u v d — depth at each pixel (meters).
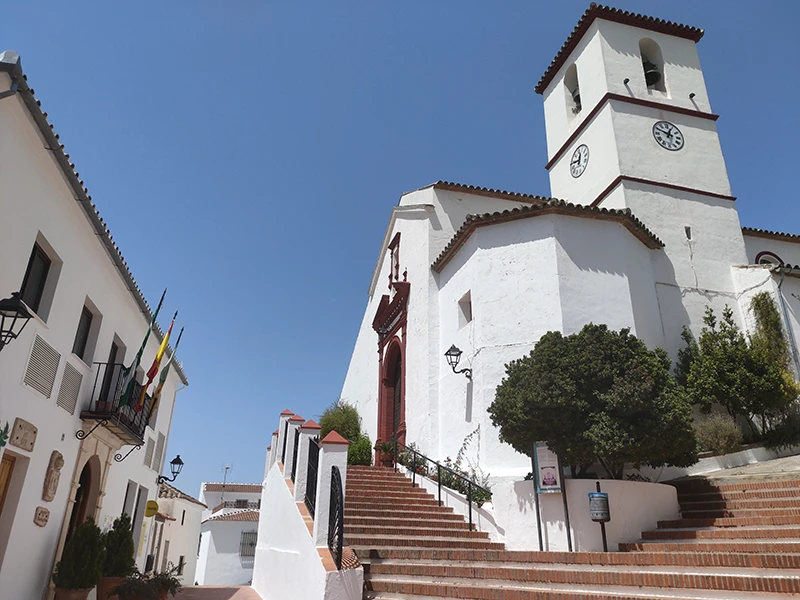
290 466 11.77
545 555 8.11
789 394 14.41
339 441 8.09
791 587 5.80
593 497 9.05
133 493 15.68
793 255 21.34
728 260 17.73
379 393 21.34
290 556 9.35
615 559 7.62
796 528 7.90
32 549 9.17
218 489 40.62
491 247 15.19
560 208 14.56
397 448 16.64
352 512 11.01
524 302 14.20
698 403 14.94
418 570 7.73
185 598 11.72
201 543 35.06
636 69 19.92
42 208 8.70
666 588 6.41
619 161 18.22
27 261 8.43
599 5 20.33
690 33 21.08
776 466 12.06
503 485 10.81
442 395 16.33
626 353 10.52
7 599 8.43
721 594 6.09
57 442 9.84
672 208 17.98
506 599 6.47
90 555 9.87
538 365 10.63
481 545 10.10
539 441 10.32
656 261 16.95
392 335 20.84
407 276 20.25
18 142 7.78
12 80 7.20
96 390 11.50
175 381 19.91
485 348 14.25
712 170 18.94
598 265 14.48
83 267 10.48
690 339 16.08
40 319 8.88
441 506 12.02
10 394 8.18
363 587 7.20
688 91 20.14
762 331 16.11
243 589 14.25
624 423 9.91
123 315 13.20
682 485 11.25
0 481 8.31
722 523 9.00
